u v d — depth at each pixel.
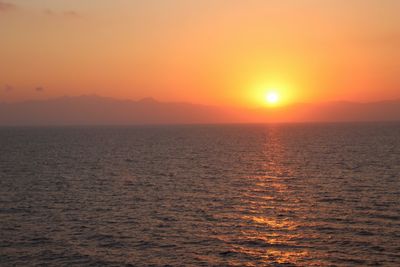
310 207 47.12
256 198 52.19
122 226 40.69
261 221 41.91
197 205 48.84
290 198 51.84
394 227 39.00
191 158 99.88
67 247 35.03
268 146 137.12
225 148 130.62
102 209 47.25
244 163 88.31
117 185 62.28
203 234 38.09
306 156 100.38
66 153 116.25
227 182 64.19
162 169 79.81
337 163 84.56
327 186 59.22
